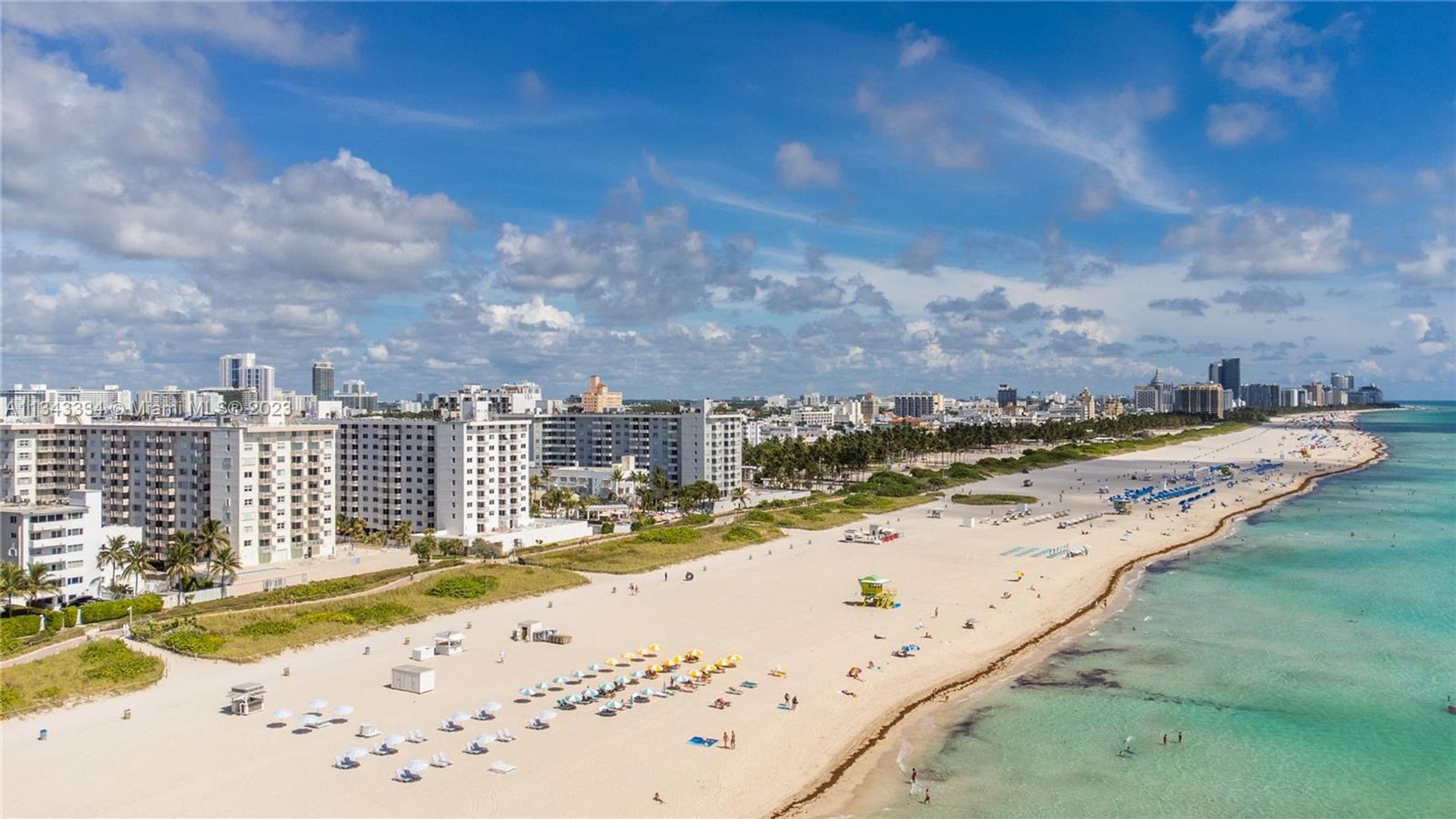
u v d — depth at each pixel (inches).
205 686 4008.4
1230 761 3422.7
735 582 6392.7
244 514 6850.4
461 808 2893.7
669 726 3636.8
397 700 3873.0
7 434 7411.4
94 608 4968.0
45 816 2800.2
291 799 2938.0
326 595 5595.5
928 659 4603.8
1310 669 4505.4
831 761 3363.7
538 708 3796.8
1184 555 7647.6
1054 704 3996.1
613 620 5280.5
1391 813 3019.2
